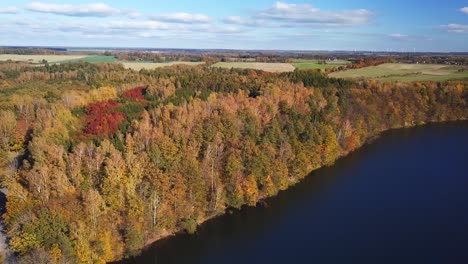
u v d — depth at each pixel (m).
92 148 83.19
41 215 63.16
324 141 116.81
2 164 92.06
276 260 70.81
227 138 98.38
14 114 118.50
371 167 116.50
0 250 64.38
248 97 133.50
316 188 101.25
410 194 97.62
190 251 73.38
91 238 65.31
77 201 69.19
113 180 73.44
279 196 96.25
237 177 89.44
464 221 84.06
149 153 83.44
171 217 76.81
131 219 71.00
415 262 69.62
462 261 69.81
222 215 86.00
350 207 91.06
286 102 123.56
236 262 70.38
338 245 75.44
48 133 95.19
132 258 69.81
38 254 58.03
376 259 70.69
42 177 71.94
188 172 82.62
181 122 101.38
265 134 103.62
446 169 114.50
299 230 81.19
